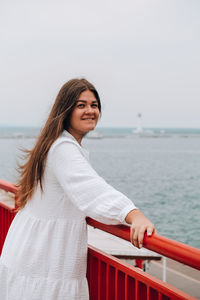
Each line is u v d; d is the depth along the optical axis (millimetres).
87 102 1681
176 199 32344
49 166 1571
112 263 1728
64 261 1589
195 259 1185
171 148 112625
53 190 1593
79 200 1432
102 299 1823
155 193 34938
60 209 1601
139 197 32625
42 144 1606
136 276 1588
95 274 1883
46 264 1592
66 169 1485
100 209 1376
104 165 57875
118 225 1534
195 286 7156
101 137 196875
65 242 1598
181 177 47344
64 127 1717
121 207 1350
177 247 1245
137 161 66438
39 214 1631
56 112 1681
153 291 1541
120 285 1708
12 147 105375
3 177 38375
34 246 1618
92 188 1412
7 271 1690
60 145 1537
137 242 1327
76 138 1761
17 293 1624
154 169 55094
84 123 1685
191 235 21469
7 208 2898
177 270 8039
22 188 1731
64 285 1580
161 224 23891
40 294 1580
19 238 1668
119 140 174875
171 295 1410
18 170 1814
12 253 1670
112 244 4414
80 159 1495
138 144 135250
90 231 4980
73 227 1604
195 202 30969
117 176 45500
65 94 1675
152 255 4195
